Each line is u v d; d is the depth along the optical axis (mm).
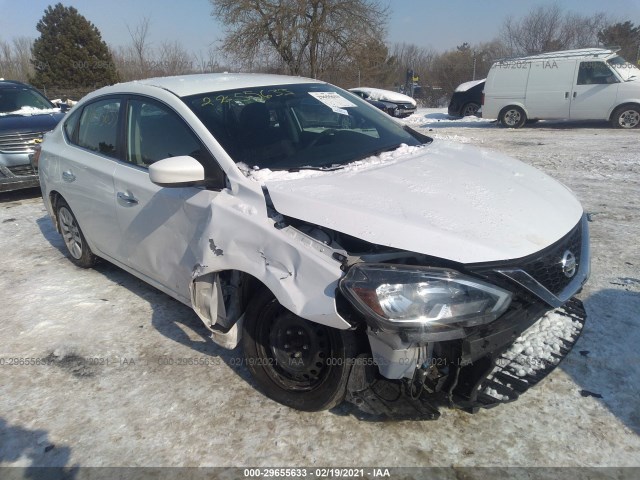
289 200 2553
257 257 2607
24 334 3695
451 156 3391
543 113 13992
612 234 5051
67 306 4082
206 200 2912
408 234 2275
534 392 2799
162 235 3303
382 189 2672
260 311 2762
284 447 2525
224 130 3100
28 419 2814
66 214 4684
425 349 2271
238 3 26562
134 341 3525
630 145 10336
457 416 2656
